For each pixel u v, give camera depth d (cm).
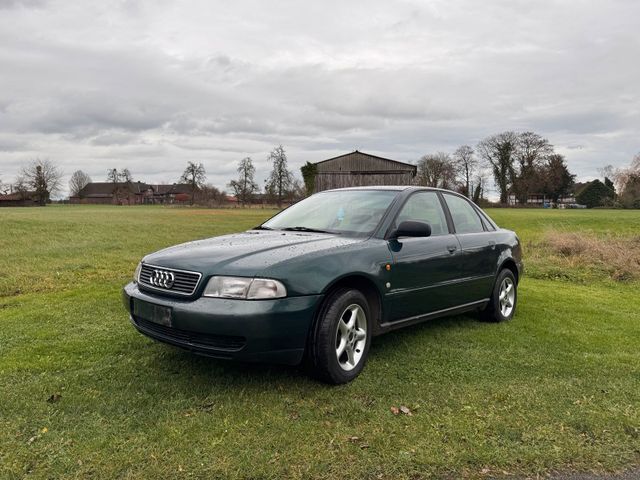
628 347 475
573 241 1222
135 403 327
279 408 322
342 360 375
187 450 268
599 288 873
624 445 282
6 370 385
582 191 7931
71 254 1098
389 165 4853
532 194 7625
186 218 2989
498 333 515
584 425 304
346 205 479
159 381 366
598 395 353
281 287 330
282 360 335
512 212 4591
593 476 253
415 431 293
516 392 355
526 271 1020
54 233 1573
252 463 256
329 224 455
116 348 443
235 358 325
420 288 435
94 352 432
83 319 547
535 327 546
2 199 8375
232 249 370
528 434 291
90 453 264
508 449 274
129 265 963
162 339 356
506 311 581
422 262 436
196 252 371
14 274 834
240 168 6700
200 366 398
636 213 4109
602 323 575
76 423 299
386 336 498
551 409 327
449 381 375
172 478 243
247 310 319
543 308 657
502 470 255
